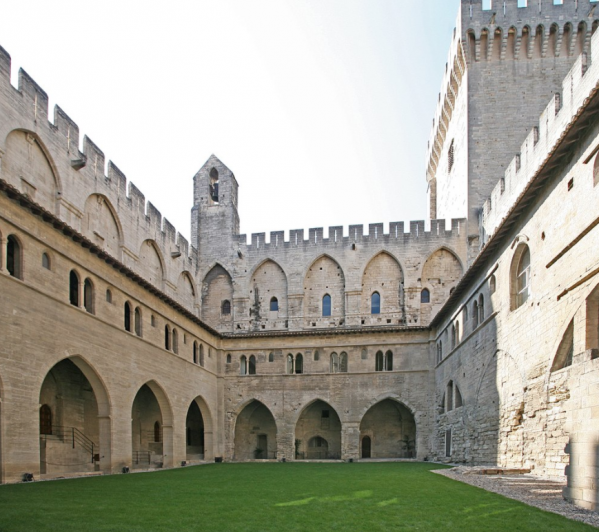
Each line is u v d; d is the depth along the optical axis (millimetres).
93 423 37406
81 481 24375
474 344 35906
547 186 24047
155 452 45125
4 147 27188
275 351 52281
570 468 16672
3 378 22969
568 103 26000
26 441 24219
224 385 52500
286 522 13266
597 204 19359
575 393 16625
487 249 31484
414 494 18641
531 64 51594
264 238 56969
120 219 39469
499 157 50969
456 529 12289
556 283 22938
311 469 34375
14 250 24875
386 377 49906
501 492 18828
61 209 31906
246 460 51938
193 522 13203
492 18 51438
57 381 34125
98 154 36812
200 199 59094
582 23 50375
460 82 54562
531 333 25703
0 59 26906
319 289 55188
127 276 34719
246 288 56281
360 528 12477
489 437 32219
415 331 50094
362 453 52781
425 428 48531
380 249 54156
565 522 12992
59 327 27188
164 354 40125
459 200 54812
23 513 13984
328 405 54000
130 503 16516
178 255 49906
